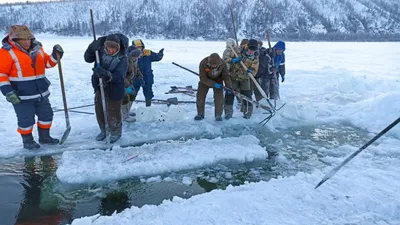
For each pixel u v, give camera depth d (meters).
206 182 4.40
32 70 4.91
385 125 6.48
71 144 5.41
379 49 30.39
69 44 34.88
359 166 4.68
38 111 5.18
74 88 9.94
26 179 4.34
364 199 3.67
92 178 4.30
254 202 3.61
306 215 3.43
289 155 5.30
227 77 6.39
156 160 4.75
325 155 5.29
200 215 3.37
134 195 4.05
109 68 5.26
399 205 3.57
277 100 8.20
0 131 5.87
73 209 3.74
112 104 5.38
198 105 6.70
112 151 4.98
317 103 8.22
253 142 5.55
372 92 8.91
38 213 3.64
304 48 31.95
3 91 4.68
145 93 7.56
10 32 4.72
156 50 26.48
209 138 5.94
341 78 11.42
